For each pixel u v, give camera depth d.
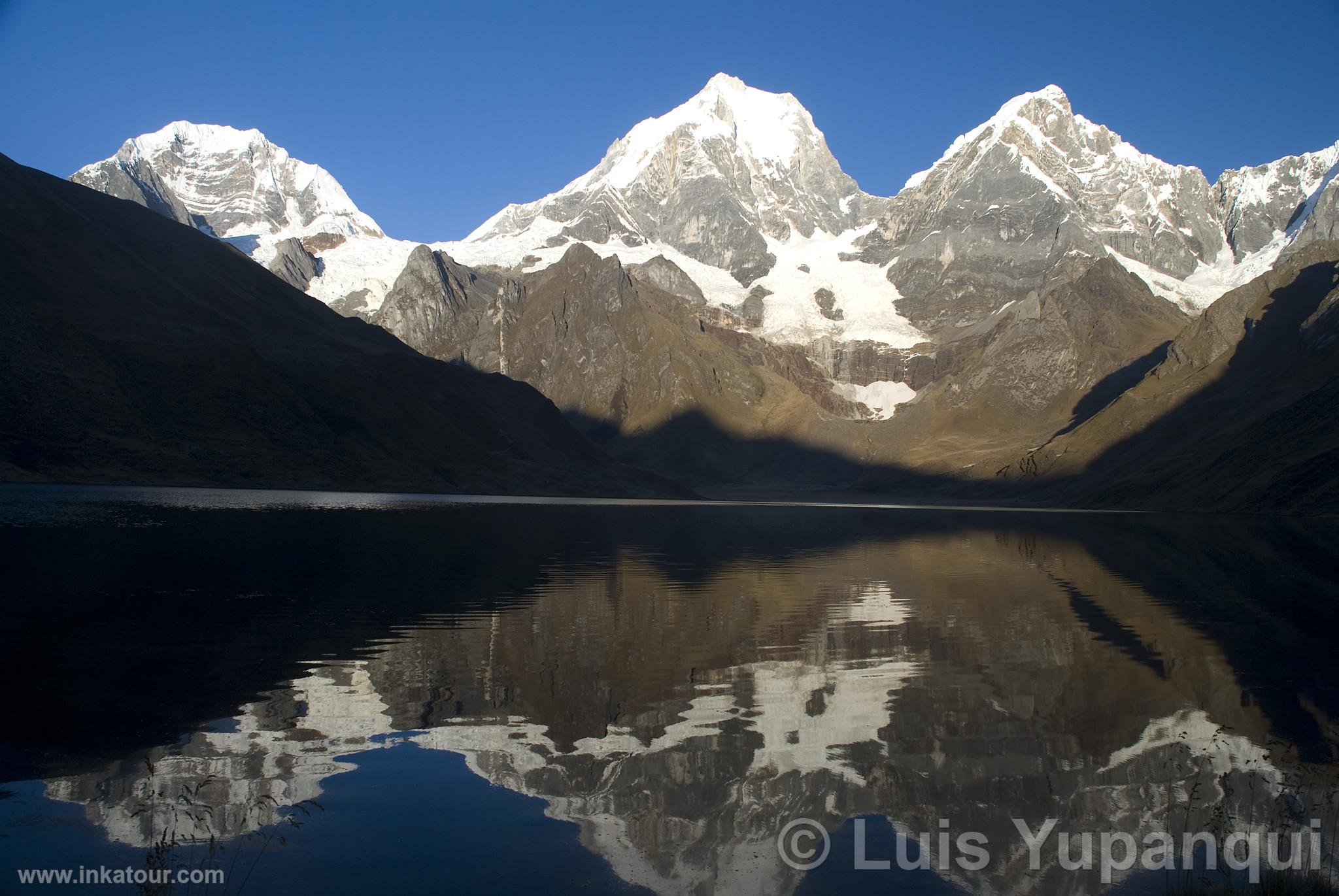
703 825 15.75
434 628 31.55
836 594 43.41
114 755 18.05
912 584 48.19
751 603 39.69
